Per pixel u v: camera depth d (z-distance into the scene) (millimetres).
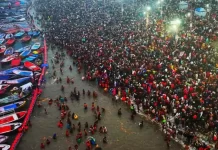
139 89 48125
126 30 76312
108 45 67125
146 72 52750
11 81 56438
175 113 42406
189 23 77625
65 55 69188
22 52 70875
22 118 45250
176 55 58656
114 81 52062
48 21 94750
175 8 93500
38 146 39688
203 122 40094
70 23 87625
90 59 61469
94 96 51062
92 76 56906
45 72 61406
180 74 51156
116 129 42312
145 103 45688
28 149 39250
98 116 44531
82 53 65438
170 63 55375
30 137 41594
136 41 68000
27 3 126812
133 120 44062
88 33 76625
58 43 75062
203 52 59031
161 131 41312
